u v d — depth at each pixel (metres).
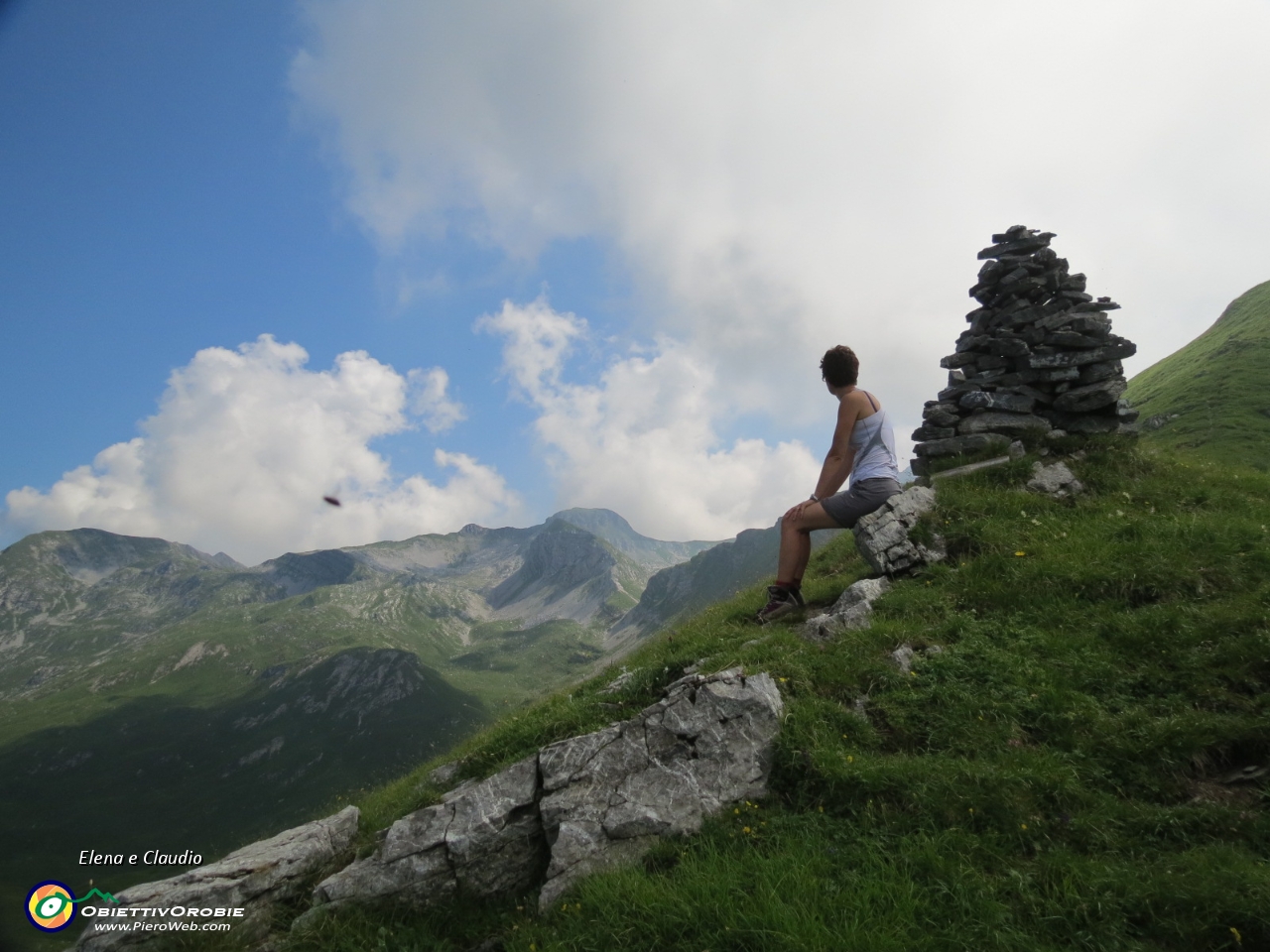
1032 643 3.18
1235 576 3.28
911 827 2.41
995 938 1.98
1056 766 2.54
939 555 3.87
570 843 2.65
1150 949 1.90
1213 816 2.31
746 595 4.98
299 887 2.94
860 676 3.09
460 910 2.73
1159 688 2.83
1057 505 4.17
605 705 3.44
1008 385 4.87
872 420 3.81
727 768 2.74
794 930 2.05
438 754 5.48
